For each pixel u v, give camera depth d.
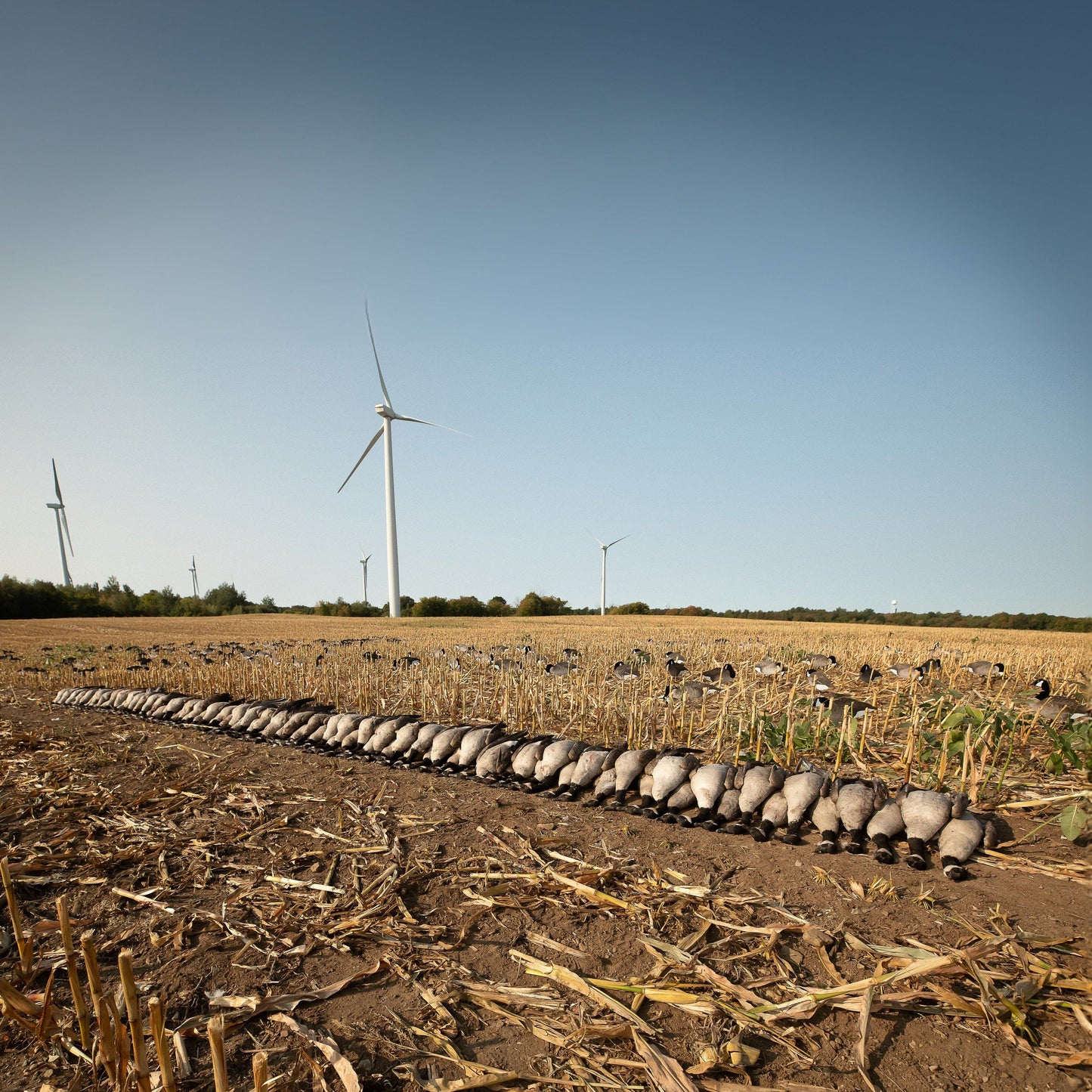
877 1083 3.78
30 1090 3.92
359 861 6.90
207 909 6.00
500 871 6.50
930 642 34.75
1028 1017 4.26
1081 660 22.88
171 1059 3.89
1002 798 8.06
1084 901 5.65
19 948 4.89
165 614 99.19
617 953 5.11
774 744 9.99
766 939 5.15
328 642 38.91
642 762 8.47
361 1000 4.65
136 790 9.53
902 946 4.98
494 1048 4.17
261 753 11.64
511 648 25.34
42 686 21.88
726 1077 3.86
